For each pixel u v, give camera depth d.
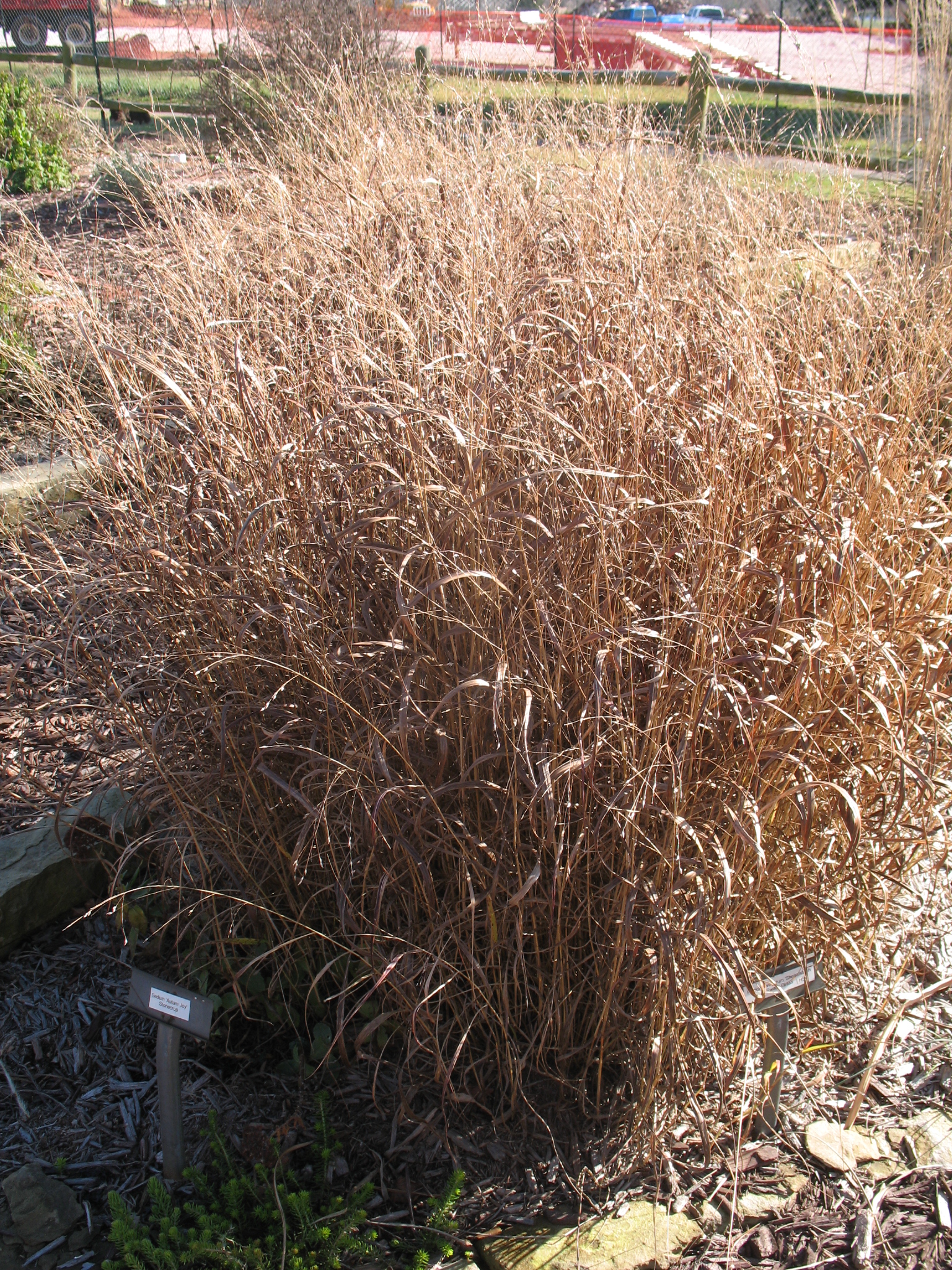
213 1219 2.03
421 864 2.04
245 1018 2.44
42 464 4.16
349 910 2.14
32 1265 2.07
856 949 2.27
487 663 2.18
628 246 3.18
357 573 2.37
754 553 2.14
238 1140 2.26
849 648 2.21
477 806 2.23
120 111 10.88
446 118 4.86
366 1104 2.34
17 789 3.01
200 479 2.49
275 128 5.88
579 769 2.05
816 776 2.25
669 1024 2.08
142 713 2.71
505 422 2.40
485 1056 2.24
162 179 5.43
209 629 2.44
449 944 2.28
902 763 2.07
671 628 2.18
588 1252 2.04
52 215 7.84
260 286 3.42
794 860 2.22
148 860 2.72
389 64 7.86
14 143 9.03
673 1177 2.20
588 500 2.11
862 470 2.55
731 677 2.19
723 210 4.31
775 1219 2.12
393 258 3.36
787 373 2.88
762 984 2.08
